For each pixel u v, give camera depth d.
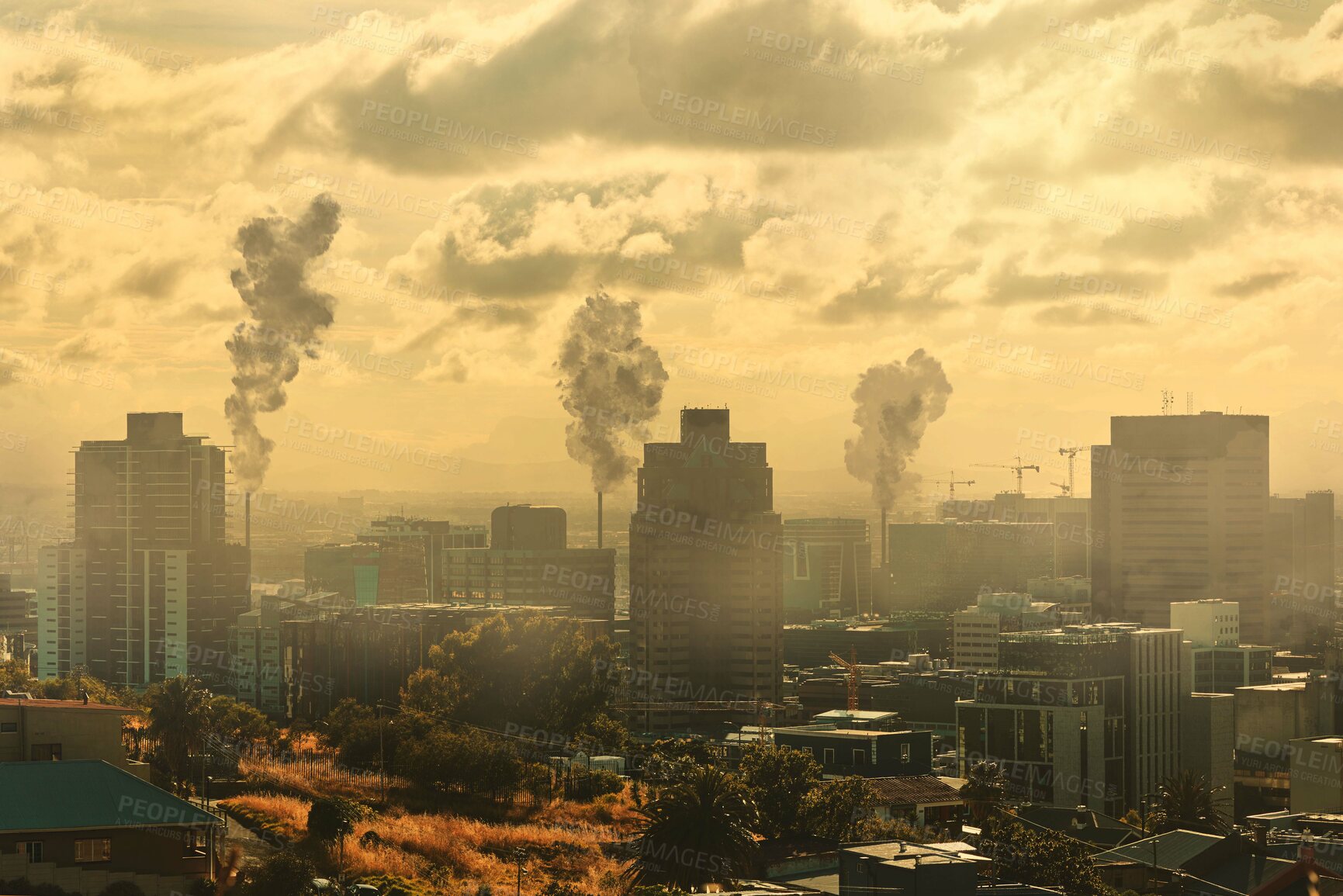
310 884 172.00
